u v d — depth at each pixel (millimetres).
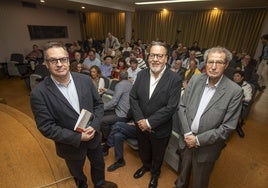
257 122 3207
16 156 1163
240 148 2455
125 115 2217
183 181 1567
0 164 1087
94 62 4371
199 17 7871
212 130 1198
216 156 1328
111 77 4082
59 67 968
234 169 2057
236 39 7203
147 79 1494
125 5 7227
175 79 1426
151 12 9023
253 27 6727
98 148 1338
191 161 1438
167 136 1576
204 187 1484
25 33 6535
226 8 7016
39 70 4023
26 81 4367
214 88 1232
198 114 1283
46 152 1231
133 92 1608
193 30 8188
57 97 1027
